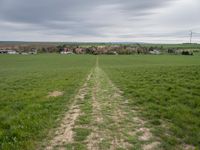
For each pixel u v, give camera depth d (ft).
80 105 38.22
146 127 27.04
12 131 25.20
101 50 627.05
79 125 27.94
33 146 21.90
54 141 23.31
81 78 81.46
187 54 481.46
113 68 141.28
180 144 22.29
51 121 29.09
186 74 76.13
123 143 22.62
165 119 29.84
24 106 37.37
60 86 60.29
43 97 45.11
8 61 280.92
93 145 22.27
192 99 38.50
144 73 91.20
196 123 27.09
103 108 35.81
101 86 59.62
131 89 52.47
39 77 88.79
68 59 318.65
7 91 53.72
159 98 40.88
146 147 21.75
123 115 31.86
